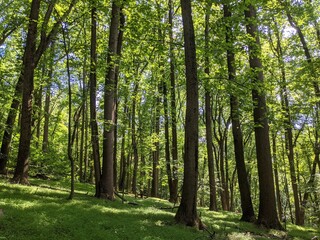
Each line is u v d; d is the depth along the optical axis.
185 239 9.45
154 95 25.58
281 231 14.54
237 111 15.11
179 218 11.72
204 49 13.94
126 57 20.31
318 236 15.27
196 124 12.17
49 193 13.55
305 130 29.97
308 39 24.31
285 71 21.97
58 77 28.30
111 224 9.62
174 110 24.50
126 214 11.84
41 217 8.88
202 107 32.94
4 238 6.94
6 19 19.53
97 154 15.56
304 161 33.75
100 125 17.33
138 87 25.05
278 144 33.62
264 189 15.33
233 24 13.60
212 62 15.34
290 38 24.98
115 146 21.58
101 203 13.36
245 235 12.07
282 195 43.25
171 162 23.83
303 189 18.80
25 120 15.27
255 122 15.66
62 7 16.30
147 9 15.16
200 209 21.17
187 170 11.97
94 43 14.84
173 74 24.52
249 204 16.84
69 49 13.88
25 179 15.23
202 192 22.06
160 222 11.32
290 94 22.97
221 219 16.38
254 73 13.96
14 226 7.89
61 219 9.09
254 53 14.30
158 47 15.29
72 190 13.02
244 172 17.25
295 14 20.20
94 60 14.59
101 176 15.59
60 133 35.34
